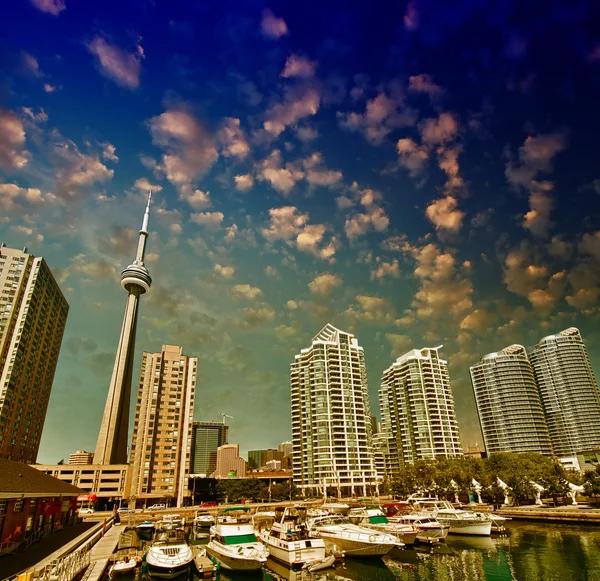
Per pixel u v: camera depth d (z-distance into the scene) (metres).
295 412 179.38
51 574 27.36
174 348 162.88
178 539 41.94
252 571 39.44
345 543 46.44
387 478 158.75
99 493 130.38
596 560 41.06
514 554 46.34
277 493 151.88
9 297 134.00
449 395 191.50
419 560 46.03
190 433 153.00
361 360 185.75
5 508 37.19
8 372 125.44
